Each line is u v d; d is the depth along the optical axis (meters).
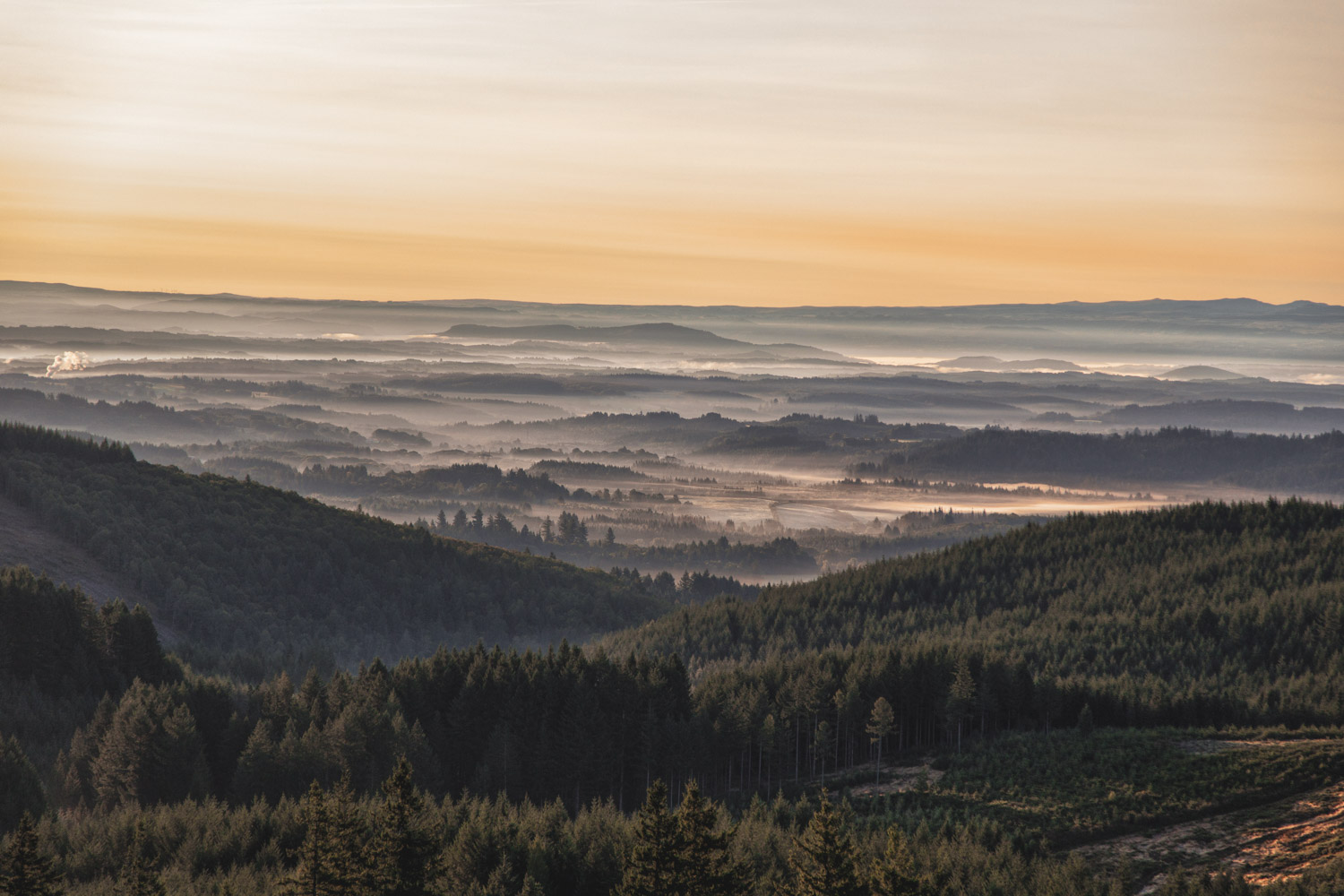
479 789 125.69
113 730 124.94
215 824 99.31
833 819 71.50
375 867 71.62
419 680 143.62
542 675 140.25
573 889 88.62
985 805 116.94
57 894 71.75
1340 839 98.06
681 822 69.94
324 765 121.44
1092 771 122.50
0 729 144.75
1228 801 110.25
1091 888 90.50
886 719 134.88
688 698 147.88
